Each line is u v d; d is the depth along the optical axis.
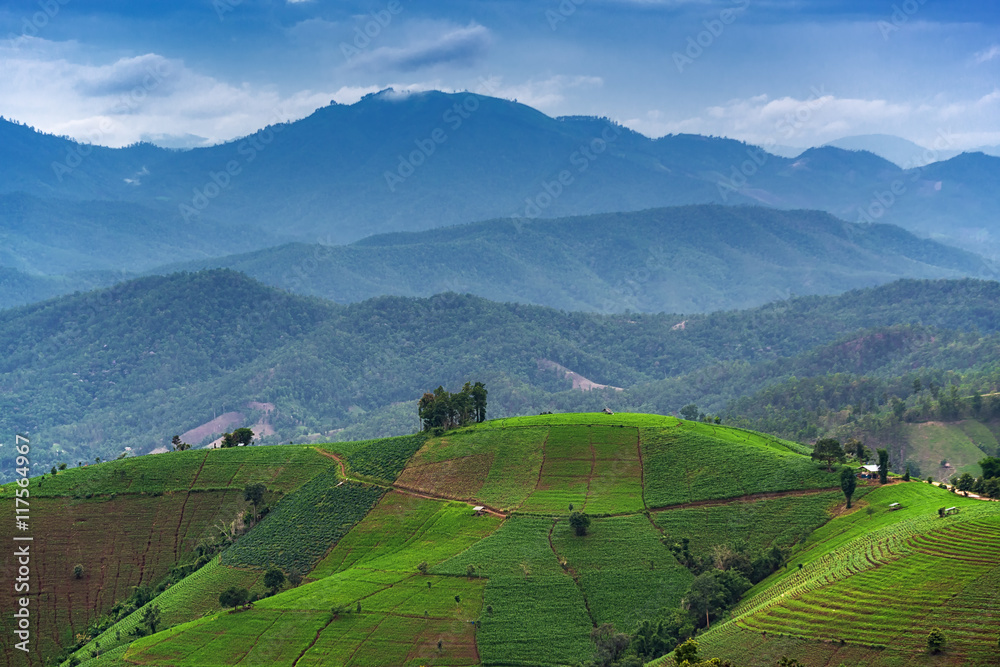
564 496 172.00
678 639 122.44
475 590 139.75
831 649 100.38
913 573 110.00
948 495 144.00
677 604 133.00
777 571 136.88
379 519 174.88
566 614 132.50
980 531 115.75
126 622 154.12
